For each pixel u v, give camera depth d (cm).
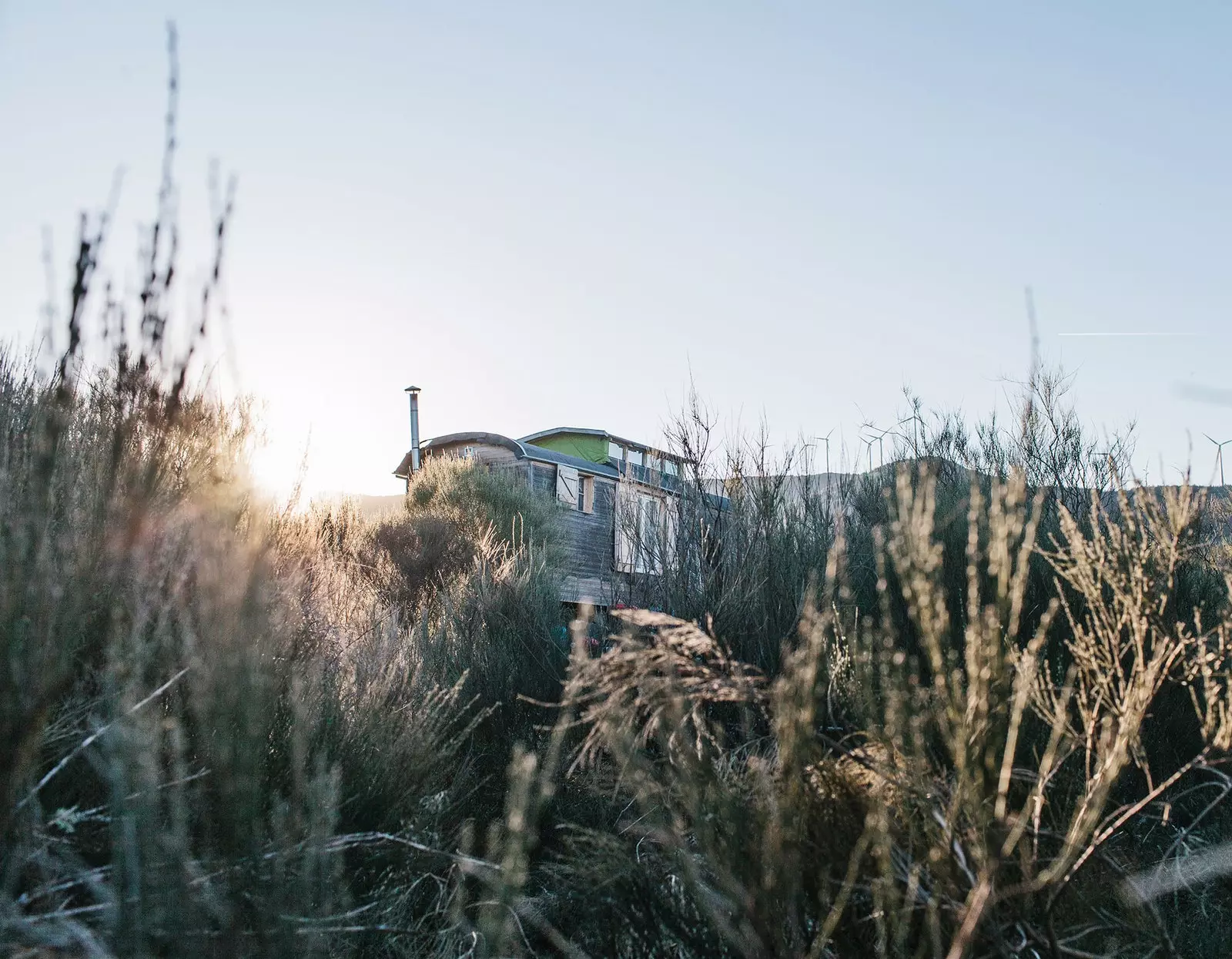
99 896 158
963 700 193
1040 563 414
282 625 308
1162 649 199
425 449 2114
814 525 559
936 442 604
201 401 207
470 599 615
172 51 180
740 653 449
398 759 294
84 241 165
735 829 176
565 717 183
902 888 179
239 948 150
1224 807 284
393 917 231
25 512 168
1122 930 200
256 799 162
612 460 2289
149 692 193
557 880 242
